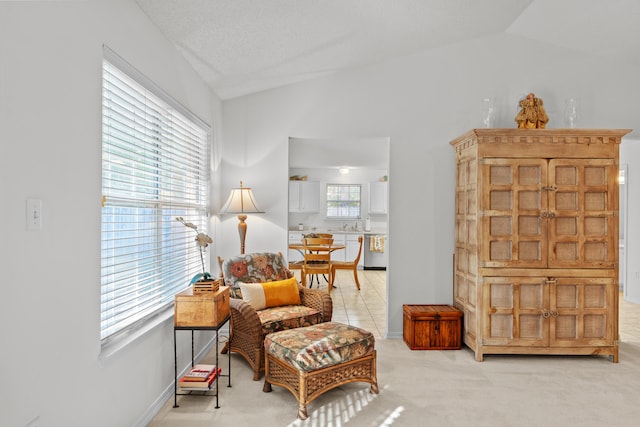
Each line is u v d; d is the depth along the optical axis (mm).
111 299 2170
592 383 3104
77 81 1805
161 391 2699
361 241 6711
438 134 4262
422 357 3660
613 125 4191
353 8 2975
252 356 3203
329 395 2875
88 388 1880
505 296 3553
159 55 2717
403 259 4262
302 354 2553
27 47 1499
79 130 1825
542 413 2629
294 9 2789
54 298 1652
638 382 3127
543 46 4207
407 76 4277
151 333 2525
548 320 3527
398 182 4266
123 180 2359
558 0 3412
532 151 3539
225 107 4340
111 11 2094
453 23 3678
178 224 3258
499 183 3557
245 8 2633
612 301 3525
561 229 3541
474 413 2623
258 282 3660
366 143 8398
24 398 1479
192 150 3527
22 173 1476
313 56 3678
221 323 2766
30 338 1513
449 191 4250
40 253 1570
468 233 3824
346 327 2977
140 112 2521
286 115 4324
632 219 5980
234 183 4344
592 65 4191
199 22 2688
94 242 1951
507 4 3443
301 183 9188
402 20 3369
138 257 2578
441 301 4246
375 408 2680
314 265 6410
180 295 2654
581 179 3527
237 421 2502
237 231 4348
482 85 4238
